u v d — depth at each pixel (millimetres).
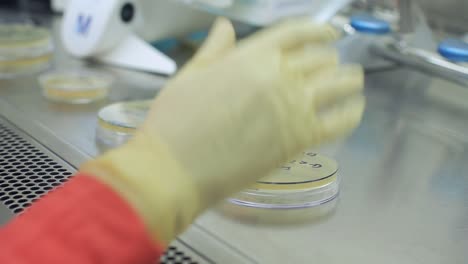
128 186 356
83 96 802
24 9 1343
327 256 463
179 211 365
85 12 946
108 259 343
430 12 1122
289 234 490
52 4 1306
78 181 368
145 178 357
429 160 673
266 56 376
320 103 383
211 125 368
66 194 364
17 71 913
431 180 619
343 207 542
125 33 966
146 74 956
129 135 634
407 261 463
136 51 968
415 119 811
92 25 938
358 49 960
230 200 526
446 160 677
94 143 669
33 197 553
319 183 536
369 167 639
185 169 365
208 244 469
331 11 963
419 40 927
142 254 350
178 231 382
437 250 481
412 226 519
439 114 837
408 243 490
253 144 371
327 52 402
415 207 556
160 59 951
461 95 923
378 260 462
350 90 391
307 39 395
